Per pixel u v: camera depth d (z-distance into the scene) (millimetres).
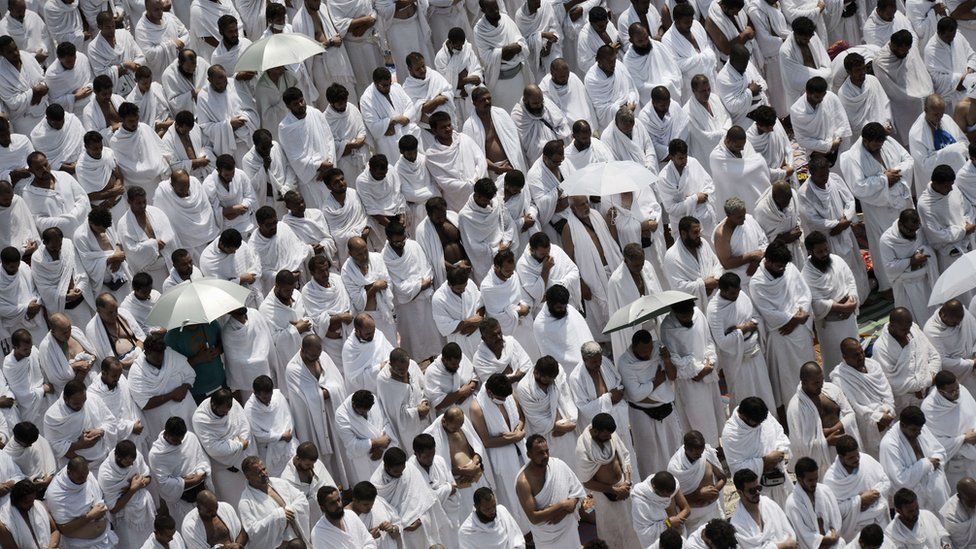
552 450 15828
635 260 16969
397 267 17766
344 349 16438
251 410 15953
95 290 17984
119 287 18000
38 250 17672
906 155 19016
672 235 19203
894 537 14523
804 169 20500
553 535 14719
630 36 20656
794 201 18172
